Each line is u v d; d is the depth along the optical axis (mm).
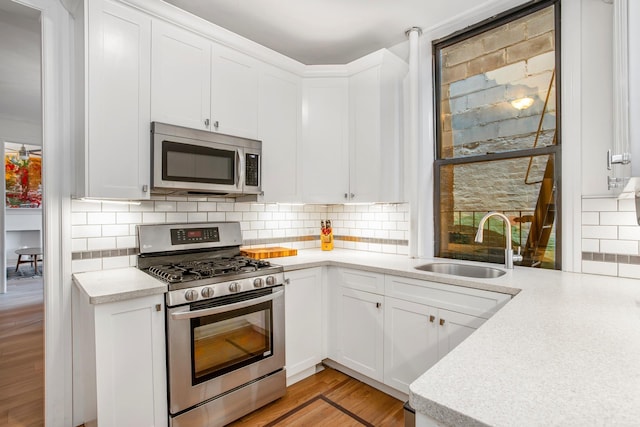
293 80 2744
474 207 2494
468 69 2523
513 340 946
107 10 1828
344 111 2791
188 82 2127
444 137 2668
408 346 2084
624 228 1846
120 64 1870
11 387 2350
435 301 1955
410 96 2676
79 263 2002
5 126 4844
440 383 705
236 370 1961
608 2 1869
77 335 1984
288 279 2293
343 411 2076
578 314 1199
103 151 1812
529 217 2230
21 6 1837
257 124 2492
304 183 2812
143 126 1950
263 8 2348
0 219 4828
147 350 1656
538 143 2195
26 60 3094
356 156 2727
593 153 1940
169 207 2367
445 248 2646
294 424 1955
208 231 2498
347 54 3055
